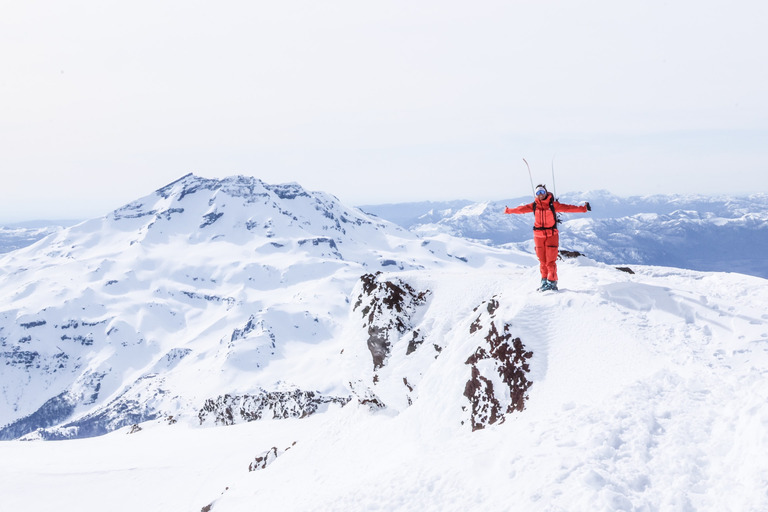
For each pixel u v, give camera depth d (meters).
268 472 20.55
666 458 7.68
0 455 42.72
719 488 6.85
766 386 8.19
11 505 29.78
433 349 16.95
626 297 12.99
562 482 7.79
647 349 10.90
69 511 28.00
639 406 9.08
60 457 39.78
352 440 18.36
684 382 9.42
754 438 7.14
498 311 14.09
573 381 11.16
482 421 12.55
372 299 19.08
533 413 10.95
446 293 18.31
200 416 51.06
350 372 18.92
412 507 9.33
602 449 8.21
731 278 16.12
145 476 30.92
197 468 30.22
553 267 14.23
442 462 10.53
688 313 11.89
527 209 14.21
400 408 17.16
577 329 12.45
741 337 10.39
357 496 10.50
